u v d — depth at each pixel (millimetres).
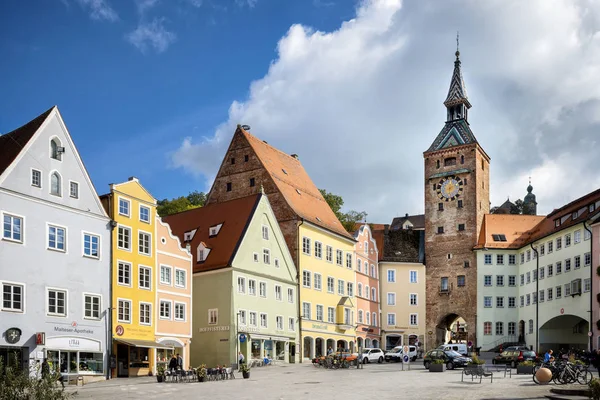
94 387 42969
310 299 79188
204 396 36344
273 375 53438
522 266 94688
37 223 47500
